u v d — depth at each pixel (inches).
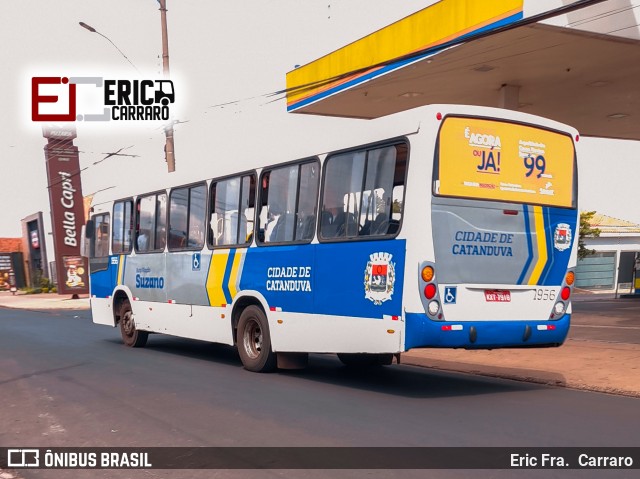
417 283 321.7
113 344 635.5
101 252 650.2
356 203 360.2
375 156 351.6
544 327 354.9
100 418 305.1
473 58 598.9
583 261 1485.0
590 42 551.5
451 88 710.5
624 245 1521.9
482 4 534.9
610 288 1510.8
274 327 416.8
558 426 274.8
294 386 381.1
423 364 476.7
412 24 607.2
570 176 370.3
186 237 514.0
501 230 343.9
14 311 1295.5
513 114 351.3
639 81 685.3
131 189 598.5
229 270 459.5
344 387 378.3
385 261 336.8
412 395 351.3
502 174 346.0
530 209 353.7
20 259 2522.1
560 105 789.9
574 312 845.2
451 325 327.0
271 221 425.1
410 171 328.8
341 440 255.9
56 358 524.1
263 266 426.6
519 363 449.4
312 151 394.3
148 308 566.3
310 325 385.7
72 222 1750.7
